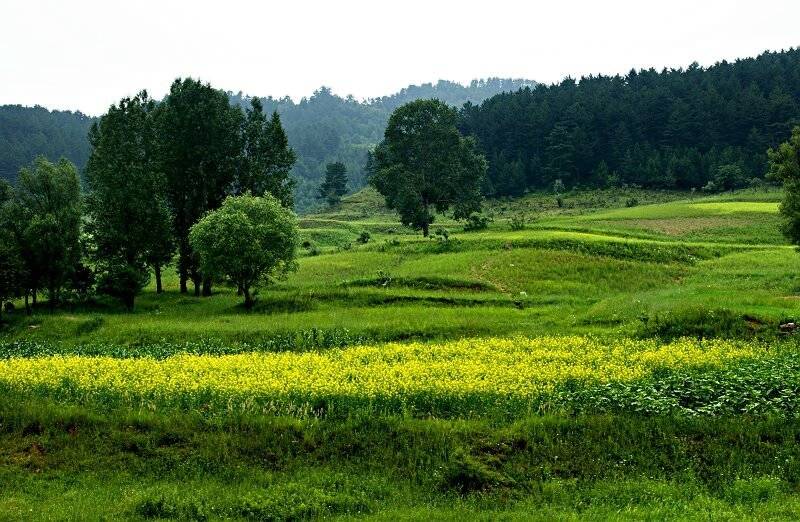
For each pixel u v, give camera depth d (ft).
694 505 42.06
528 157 469.98
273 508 43.70
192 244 133.49
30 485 47.67
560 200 382.83
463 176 262.26
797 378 58.59
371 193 533.96
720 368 66.69
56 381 67.77
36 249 141.49
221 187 173.27
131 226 150.92
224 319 118.21
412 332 98.84
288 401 59.52
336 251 229.04
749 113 419.13
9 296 136.15
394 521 41.09
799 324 82.12
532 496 44.91
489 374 66.33
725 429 51.52
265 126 176.14
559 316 109.60
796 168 135.85
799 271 140.77
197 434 53.72
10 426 55.93
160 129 167.43
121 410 58.59
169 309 140.26
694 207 283.38
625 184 424.05
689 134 433.48
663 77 542.98
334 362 75.46
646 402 55.77
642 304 105.91
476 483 46.80
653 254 176.65
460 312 116.06
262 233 128.98
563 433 52.70
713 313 87.20
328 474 48.34
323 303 130.21
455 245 194.29
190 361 76.84
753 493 43.42
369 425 54.29
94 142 171.12
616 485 45.65
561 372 67.21
